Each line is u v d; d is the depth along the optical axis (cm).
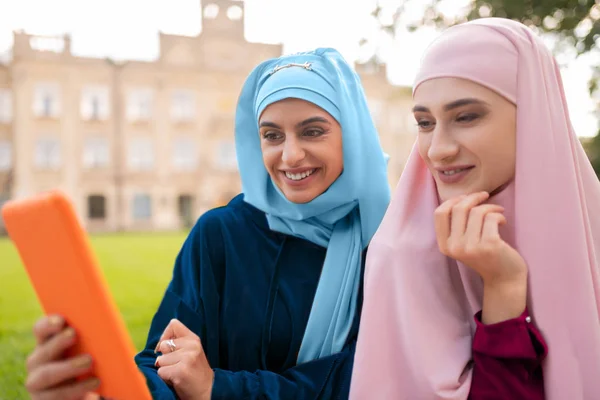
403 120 3212
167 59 3388
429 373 131
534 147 127
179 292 180
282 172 174
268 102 169
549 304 126
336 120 172
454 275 143
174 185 3397
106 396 110
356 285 171
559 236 126
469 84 126
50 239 101
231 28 3494
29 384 104
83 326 104
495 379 125
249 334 173
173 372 145
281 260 179
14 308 748
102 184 3288
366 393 135
